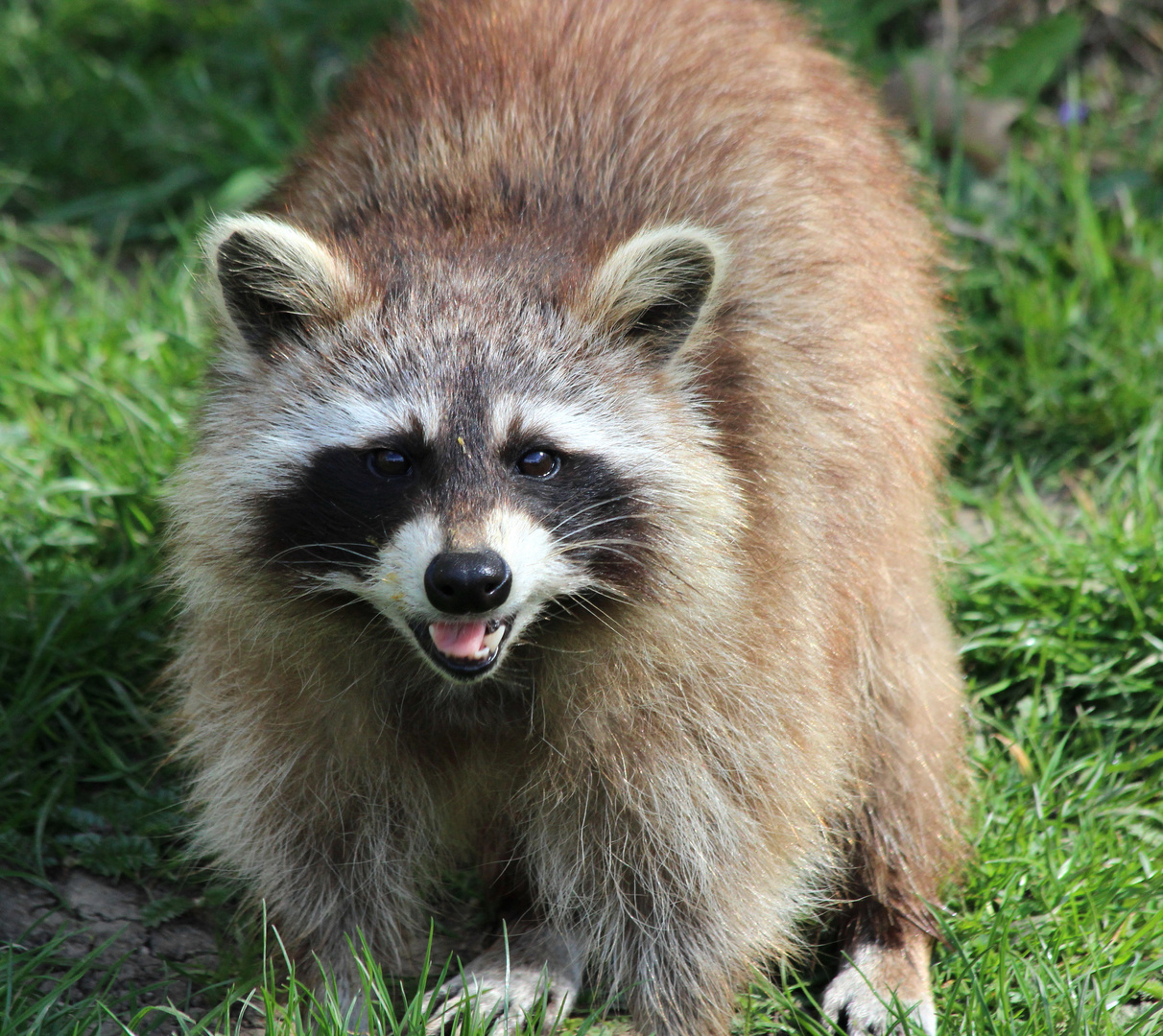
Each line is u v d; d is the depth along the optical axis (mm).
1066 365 9742
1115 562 8117
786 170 6586
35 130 11961
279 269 5758
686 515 5684
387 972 6277
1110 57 12016
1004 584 8156
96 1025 5781
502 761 6117
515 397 5535
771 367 6066
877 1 12438
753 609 5785
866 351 6453
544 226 6062
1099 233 10180
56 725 7410
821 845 6383
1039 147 11227
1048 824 6980
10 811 6867
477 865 6852
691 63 6832
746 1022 6203
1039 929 6414
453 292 5719
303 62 12336
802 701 5949
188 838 6844
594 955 6430
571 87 6562
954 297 8445
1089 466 9250
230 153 11594
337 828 6105
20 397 9102
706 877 5996
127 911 6535
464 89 6609
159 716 7176
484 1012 6059
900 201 7445
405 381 5551
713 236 5727
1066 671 7801
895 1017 6094
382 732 5961
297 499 5605
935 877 6691
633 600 5676
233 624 5848
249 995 5941
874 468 6383
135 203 11297
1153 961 6234
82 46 13102
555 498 5547
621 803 5980
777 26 7582
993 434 9438
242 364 5934
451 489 5395
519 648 5828
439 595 5199
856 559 6301
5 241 11219
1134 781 7383
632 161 6359
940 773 6742
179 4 13367
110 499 8375
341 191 6551
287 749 5969
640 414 5734
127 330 9578
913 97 10992
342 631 5738
